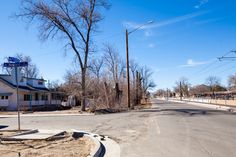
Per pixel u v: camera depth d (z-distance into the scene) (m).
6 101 46.28
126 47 36.84
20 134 12.72
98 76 45.50
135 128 15.96
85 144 10.56
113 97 39.59
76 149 9.55
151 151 9.51
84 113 30.14
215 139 11.70
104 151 9.79
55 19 32.84
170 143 10.87
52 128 16.39
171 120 20.03
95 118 23.25
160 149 9.78
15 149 9.52
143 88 94.06
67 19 33.09
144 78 94.50
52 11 33.66
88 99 40.09
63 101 66.56
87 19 33.97
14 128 16.52
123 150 9.87
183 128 15.36
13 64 14.59
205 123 17.86
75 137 12.47
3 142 10.89
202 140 11.46
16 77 14.73
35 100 52.59
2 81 46.75
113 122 19.56
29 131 13.59
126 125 17.53
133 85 60.19
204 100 75.12
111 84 43.75
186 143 10.81
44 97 57.16
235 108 39.31
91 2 33.91
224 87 133.25
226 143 10.74
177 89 176.88
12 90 46.41
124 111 33.66
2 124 19.62
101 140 11.98
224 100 56.78
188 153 9.04
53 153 8.86
